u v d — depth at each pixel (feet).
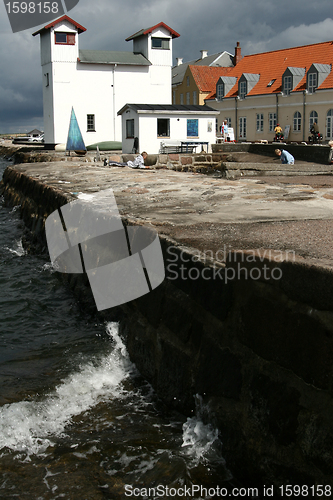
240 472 10.09
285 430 9.11
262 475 9.47
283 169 59.36
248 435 9.98
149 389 14.12
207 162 78.59
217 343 11.44
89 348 16.94
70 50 140.26
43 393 13.74
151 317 14.74
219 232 15.65
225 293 11.14
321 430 8.40
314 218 18.10
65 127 143.74
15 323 19.86
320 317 8.57
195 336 12.38
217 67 203.72
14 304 22.06
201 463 10.62
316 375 8.61
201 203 23.68
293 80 150.30
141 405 13.26
